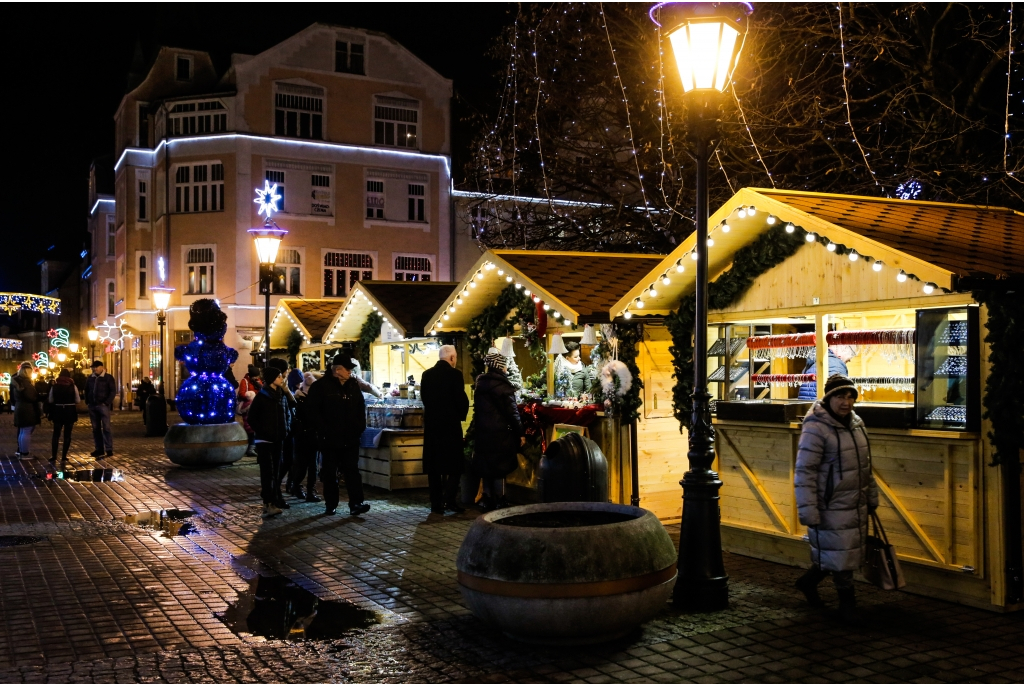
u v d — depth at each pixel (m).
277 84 37.03
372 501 12.45
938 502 7.06
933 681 5.26
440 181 39.34
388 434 13.38
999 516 6.63
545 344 12.66
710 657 5.72
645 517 6.37
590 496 9.26
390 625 6.55
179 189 37.34
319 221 37.34
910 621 6.47
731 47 6.84
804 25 15.01
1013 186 12.73
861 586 7.54
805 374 8.57
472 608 6.20
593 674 5.45
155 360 41.06
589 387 11.46
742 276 8.90
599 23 18.69
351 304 17.75
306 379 13.51
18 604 7.17
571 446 9.34
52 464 17.30
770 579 7.78
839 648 5.87
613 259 12.88
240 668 5.63
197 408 17.06
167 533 10.22
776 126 15.54
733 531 8.93
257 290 36.47
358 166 38.03
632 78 18.48
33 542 9.72
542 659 5.74
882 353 7.96
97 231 50.47
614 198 19.58
